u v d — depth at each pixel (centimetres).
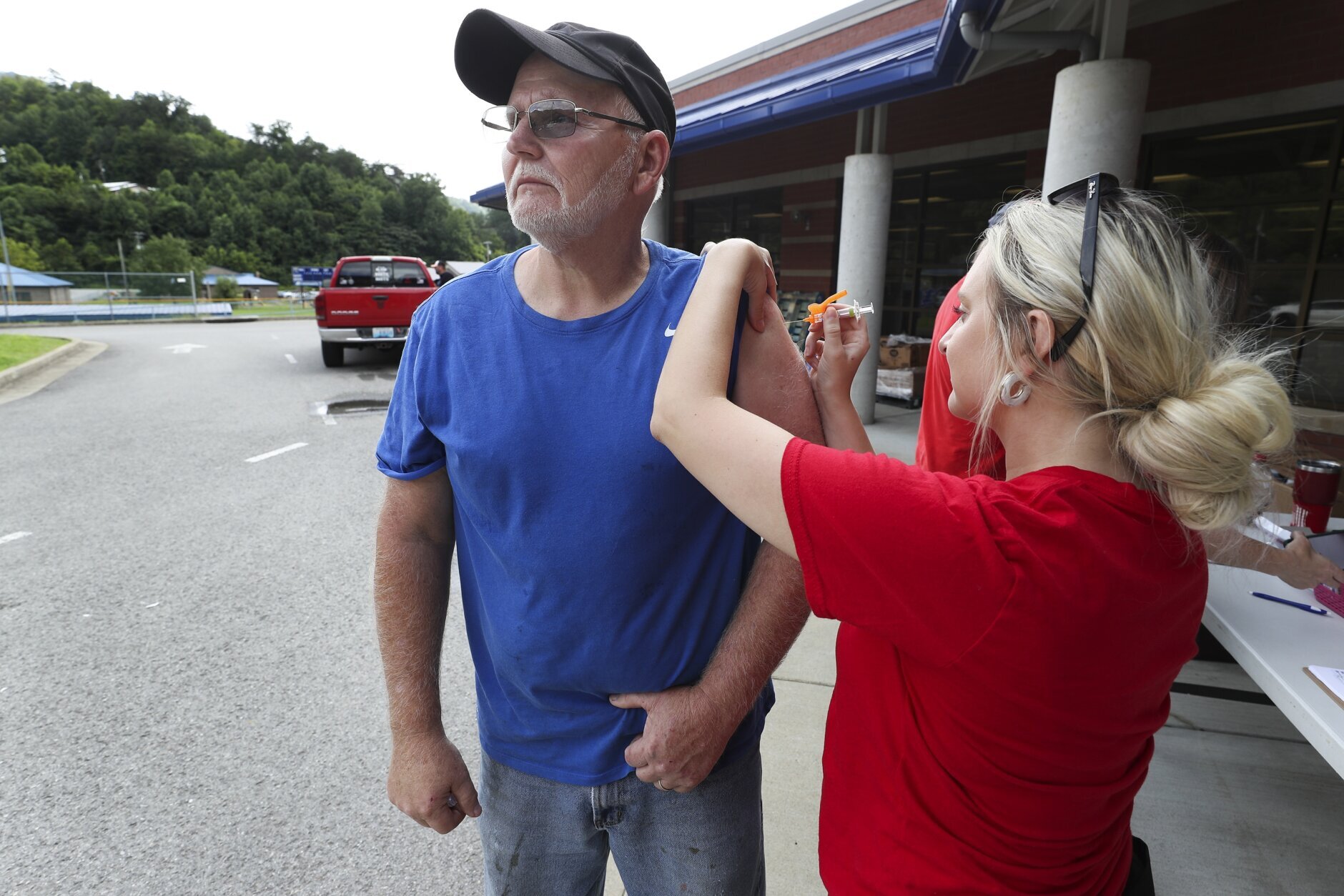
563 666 115
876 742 95
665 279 115
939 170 881
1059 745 80
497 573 118
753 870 130
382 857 218
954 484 80
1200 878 203
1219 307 84
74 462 653
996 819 85
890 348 851
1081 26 466
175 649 335
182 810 235
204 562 434
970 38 400
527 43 103
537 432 108
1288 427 76
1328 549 189
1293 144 557
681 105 1360
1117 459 82
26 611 371
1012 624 74
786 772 244
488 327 115
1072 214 83
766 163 1113
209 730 276
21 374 1188
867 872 95
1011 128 776
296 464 649
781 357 109
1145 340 76
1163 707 88
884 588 77
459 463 114
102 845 221
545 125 106
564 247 109
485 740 130
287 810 236
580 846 127
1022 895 85
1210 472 72
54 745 267
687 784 114
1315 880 202
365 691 302
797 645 327
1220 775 242
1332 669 145
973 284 90
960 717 82
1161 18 603
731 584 119
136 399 975
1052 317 80
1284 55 542
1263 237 582
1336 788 236
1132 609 77
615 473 108
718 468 86
